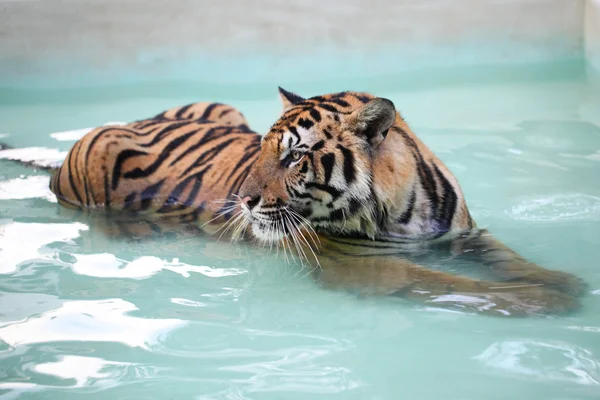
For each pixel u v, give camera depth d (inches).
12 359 201.5
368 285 249.1
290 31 504.1
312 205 271.7
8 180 353.4
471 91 485.7
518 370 191.0
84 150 329.1
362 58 509.0
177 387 187.2
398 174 269.7
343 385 186.7
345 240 282.2
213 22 501.4
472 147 378.6
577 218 294.0
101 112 457.4
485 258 262.5
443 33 511.5
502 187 327.9
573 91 472.1
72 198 330.3
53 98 494.0
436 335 212.1
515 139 388.2
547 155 363.6
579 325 213.5
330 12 503.8
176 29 501.0
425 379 188.9
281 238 273.7
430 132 404.5
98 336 214.1
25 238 288.4
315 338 213.0
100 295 240.2
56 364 198.8
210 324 221.9
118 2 495.8
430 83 506.3
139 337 213.3
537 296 231.1
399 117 288.4
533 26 514.0
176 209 320.2
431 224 278.7
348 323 222.1
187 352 204.7
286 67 506.9
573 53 516.1
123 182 327.6
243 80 506.9
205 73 506.9
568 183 328.8
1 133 417.1
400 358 199.8
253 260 273.4
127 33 499.2
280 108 455.2
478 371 191.3
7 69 491.2
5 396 184.1
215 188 314.0
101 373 194.4
